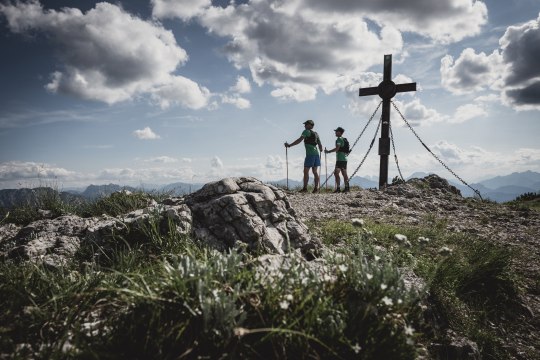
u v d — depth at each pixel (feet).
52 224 17.84
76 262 12.97
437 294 13.56
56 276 10.90
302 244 15.29
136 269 11.16
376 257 10.62
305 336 7.55
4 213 23.54
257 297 8.46
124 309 8.82
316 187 43.78
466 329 12.54
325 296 8.82
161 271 10.31
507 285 15.65
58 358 7.11
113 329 7.78
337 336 7.95
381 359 8.08
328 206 31.86
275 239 14.58
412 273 14.42
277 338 7.72
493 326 13.47
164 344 7.43
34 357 7.26
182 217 14.58
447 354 11.21
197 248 12.61
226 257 10.14
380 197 38.01
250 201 15.57
